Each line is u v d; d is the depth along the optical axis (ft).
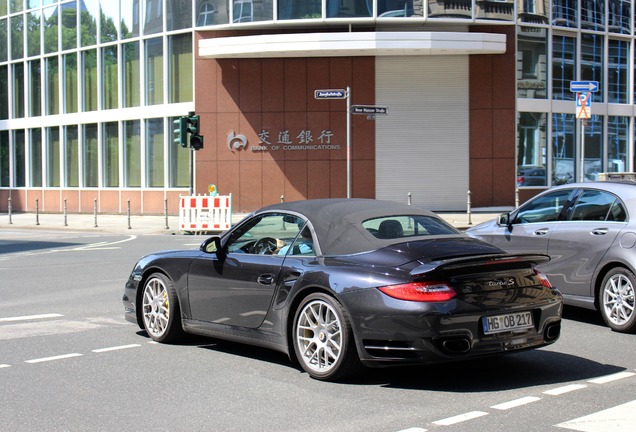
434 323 19.42
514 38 101.09
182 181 108.88
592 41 109.40
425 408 18.90
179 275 26.35
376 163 101.71
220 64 103.45
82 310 34.19
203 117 103.96
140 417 18.34
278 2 98.63
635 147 114.32
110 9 115.65
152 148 111.34
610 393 20.29
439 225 23.86
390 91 101.19
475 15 98.53
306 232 23.16
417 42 94.27
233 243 25.31
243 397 20.08
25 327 30.17
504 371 22.86
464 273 20.29
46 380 22.03
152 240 73.61
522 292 21.09
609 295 29.09
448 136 101.40
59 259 56.29
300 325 21.95
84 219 108.58
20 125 131.03
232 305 24.34
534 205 32.78
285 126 102.42
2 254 61.16
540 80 103.81
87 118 119.34
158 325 27.17
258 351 25.90
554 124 105.29
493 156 101.24
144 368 23.47
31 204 129.90
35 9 127.44
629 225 28.60
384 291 19.99
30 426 17.69
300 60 101.91
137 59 112.57
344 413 18.51
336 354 20.98
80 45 120.16
